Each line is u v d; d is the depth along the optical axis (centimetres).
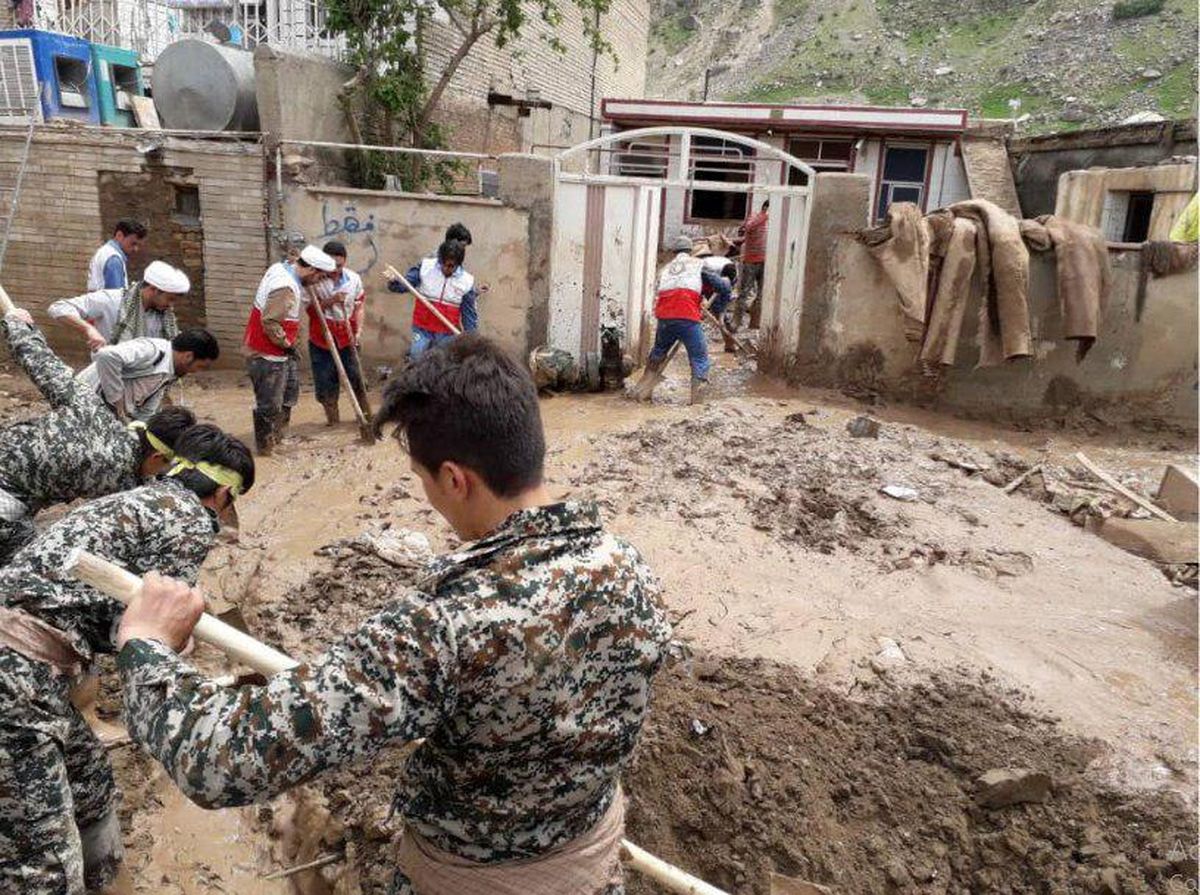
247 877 311
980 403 831
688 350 804
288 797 337
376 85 983
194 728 135
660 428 704
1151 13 6412
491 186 1388
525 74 1547
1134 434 805
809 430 714
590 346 893
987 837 314
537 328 890
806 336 857
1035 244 782
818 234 830
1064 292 771
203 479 257
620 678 153
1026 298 762
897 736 351
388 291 888
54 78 959
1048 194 1764
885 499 592
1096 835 308
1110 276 777
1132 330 796
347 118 973
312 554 499
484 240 875
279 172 864
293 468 647
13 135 888
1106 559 527
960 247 772
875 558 514
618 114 1792
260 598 447
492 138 1395
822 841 316
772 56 8094
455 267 759
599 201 862
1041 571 507
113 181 890
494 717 142
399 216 878
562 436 699
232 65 876
